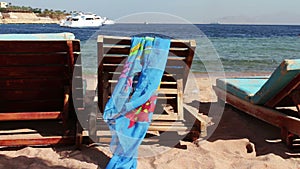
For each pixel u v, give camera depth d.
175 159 4.07
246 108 5.64
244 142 4.72
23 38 4.47
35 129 4.97
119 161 3.79
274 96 5.00
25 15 120.69
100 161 4.03
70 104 4.82
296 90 4.75
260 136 5.07
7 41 4.09
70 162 3.91
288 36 40.72
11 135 4.68
